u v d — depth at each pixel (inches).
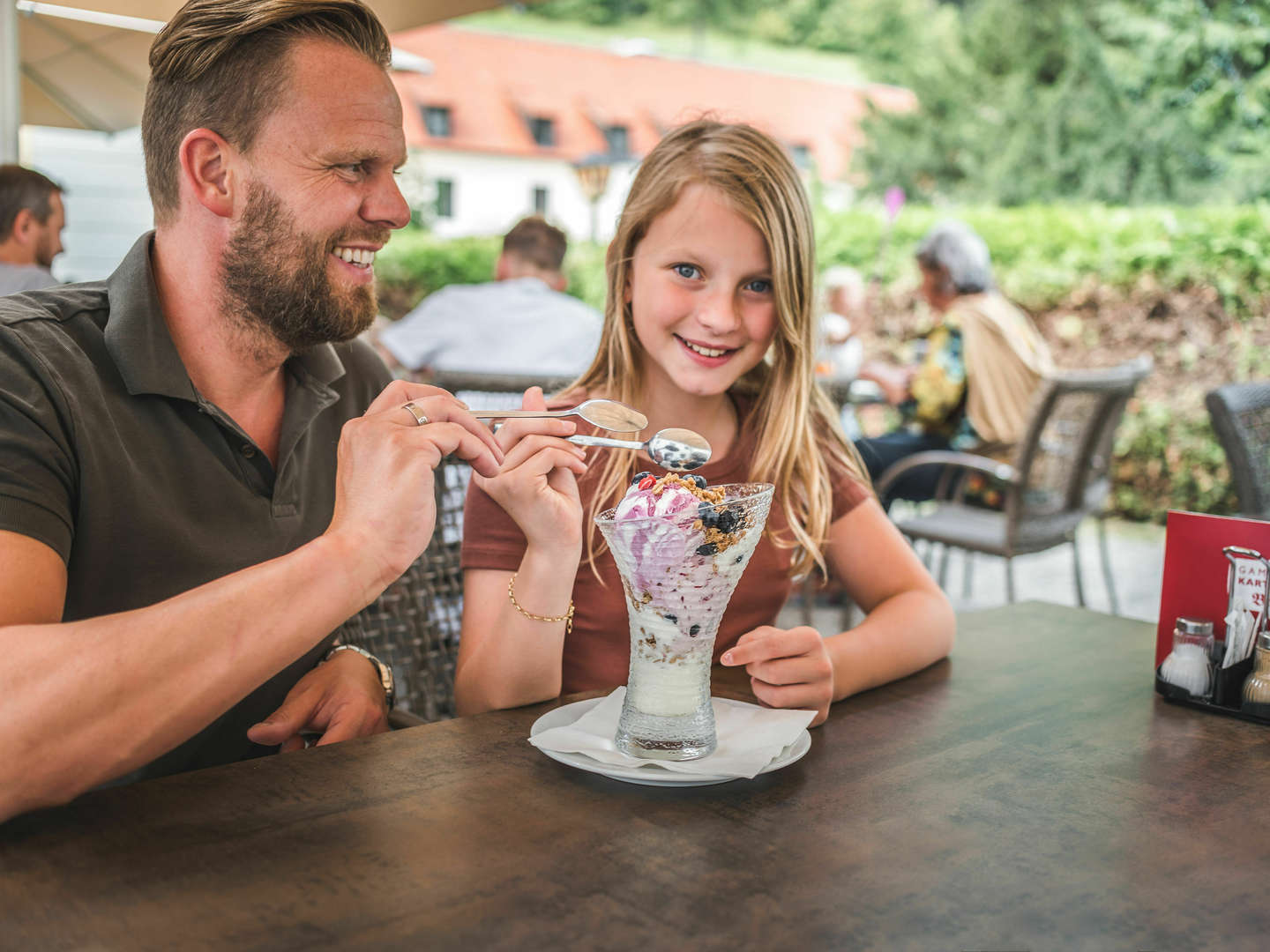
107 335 45.7
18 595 36.5
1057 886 29.1
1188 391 235.6
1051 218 260.1
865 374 177.2
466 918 26.5
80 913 26.3
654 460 47.3
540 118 950.4
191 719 33.1
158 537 45.9
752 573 57.8
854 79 868.0
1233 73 377.4
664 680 36.5
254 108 44.2
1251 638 43.3
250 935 25.5
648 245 56.1
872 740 40.1
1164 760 38.7
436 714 63.9
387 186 47.7
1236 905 28.4
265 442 52.7
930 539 137.4
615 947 25.4
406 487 36.4
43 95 145.0
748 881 28.8
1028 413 142.3
